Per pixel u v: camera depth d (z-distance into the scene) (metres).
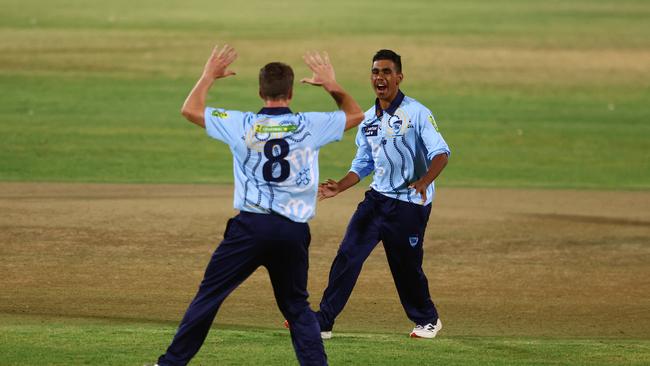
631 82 112.62
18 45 122.81
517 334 34.06
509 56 124.94
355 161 31.83
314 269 43.94
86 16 149.75
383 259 46.62
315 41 130.00
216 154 76.69
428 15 160.50
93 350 27.61
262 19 150.50
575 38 139.50
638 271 45.22
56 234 49.22
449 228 53.47
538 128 89.06
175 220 53.44
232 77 107.19
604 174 72.94
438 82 109.25
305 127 23.58
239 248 23.47
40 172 67.88
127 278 41.53
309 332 23.98
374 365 26.78
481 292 40.94
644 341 32.22
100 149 76.38
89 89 100.19
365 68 113.81
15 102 93.12
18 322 33.25
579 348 29.72
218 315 35.97
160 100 96.56
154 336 29.78
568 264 46.25
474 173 72.12
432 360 27.50
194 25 142.75
